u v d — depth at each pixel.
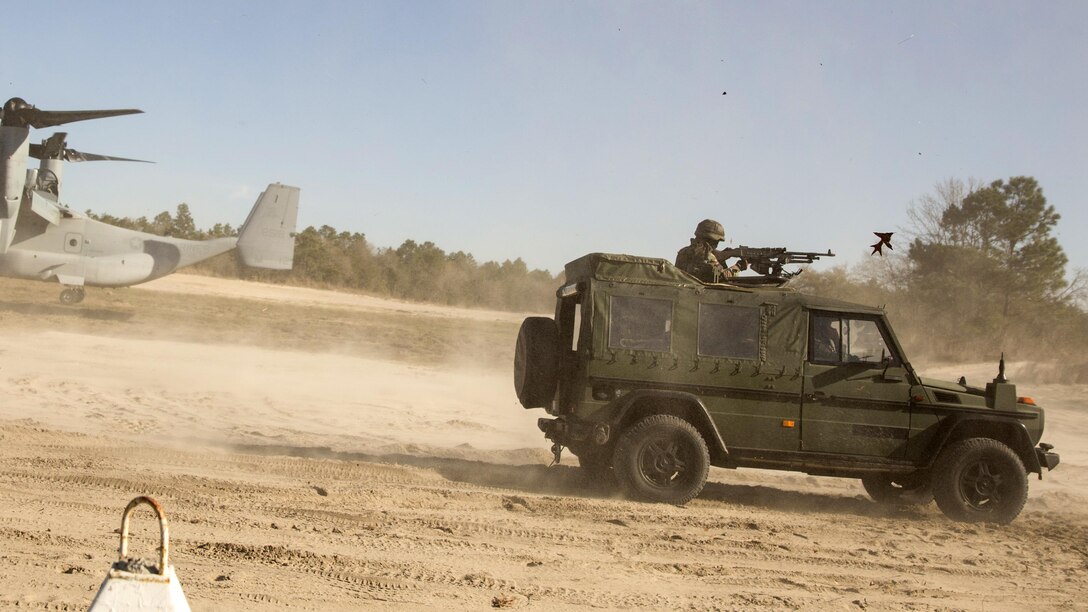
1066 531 10.05
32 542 6.83
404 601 6.07
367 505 8.91
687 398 10.12
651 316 10.23
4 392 14.89
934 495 10.39
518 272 77.38
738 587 7.04
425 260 75.38
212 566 6.54
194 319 31.80
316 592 6.12
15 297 32.91
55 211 31.53
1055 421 20.84
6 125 29.06
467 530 8.20
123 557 3.86
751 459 10.23
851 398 10.31
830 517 10.13
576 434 10.09
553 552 7.66
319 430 14.46
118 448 10.80
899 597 7.08
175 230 80.00
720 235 11.44
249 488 9.18
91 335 24.47
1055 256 51.00
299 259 69.06
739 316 10.32
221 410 15.35
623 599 6.48
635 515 9.23
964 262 49.25
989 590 7.46
